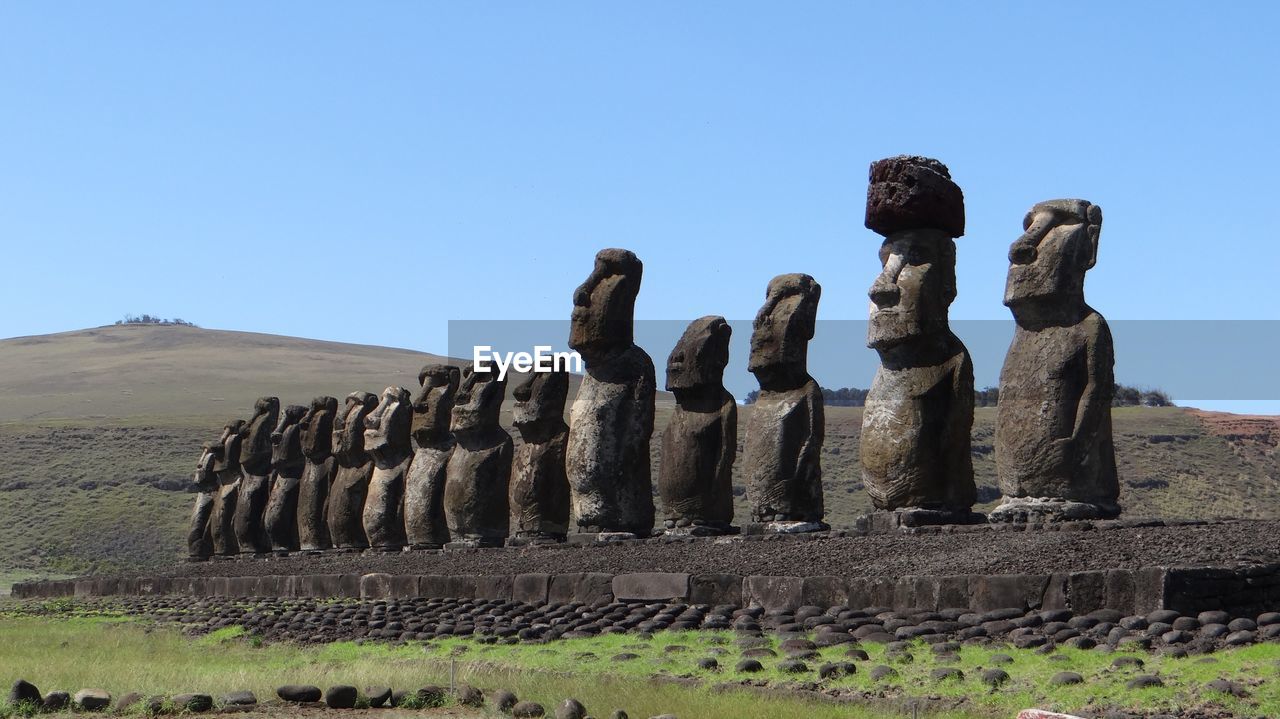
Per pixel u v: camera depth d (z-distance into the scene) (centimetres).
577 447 3122
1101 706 1452
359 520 4047
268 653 2322
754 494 2767
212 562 4575
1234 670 1488
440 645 2230
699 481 2920
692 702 1589
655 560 2489
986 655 1670
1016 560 1953
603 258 3184
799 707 1534
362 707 1702
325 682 1827
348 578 3067
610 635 2123
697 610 2164
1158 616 1686
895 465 2477
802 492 2739
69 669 2030
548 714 1590
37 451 8656
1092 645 1659
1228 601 1767
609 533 3039
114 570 6500
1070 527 2167
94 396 12075
